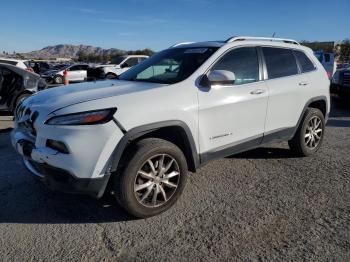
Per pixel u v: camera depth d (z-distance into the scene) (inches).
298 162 200.7
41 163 126.3
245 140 168.6
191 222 132.7
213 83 147.3
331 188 163.3
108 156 123.7
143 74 171.8
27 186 165.9
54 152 122.2
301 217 135.6
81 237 123.5
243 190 161.5
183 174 141.9
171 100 137.9
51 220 135.1
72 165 120.6
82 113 122.1
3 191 160.2
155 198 135.6
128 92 135.6
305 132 204.4
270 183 169.6
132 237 123.1
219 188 163.6
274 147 230.1
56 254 113.7
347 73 399.9
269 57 183.9
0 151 224.5
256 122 171.9
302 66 204.4
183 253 113.4
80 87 153.6
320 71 214.8
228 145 161.0
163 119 134.1
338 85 408.5
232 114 158.9
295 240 119.6
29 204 148.0
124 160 127.9
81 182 122.5
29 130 137.8
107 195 155.9
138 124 128.0
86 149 120.7
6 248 116.8
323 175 179.9
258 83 172.9
